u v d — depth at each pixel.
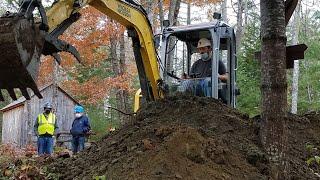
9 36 4.59
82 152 7.00
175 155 5.36
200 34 9.03
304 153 6.30
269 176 5.28
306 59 22.83
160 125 6.34
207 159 5.36
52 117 12.59
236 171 5.29
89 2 6.38
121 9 7.18
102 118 23.39
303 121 7.29
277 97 5.36
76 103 22.86
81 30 18.61
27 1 4.93
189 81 8.34
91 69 26.22
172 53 9.76
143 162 5.41
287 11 5.71
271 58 5.34
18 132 22.27
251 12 29.81
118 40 20.45
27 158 7.84
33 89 4.88
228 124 6.30
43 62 20.64
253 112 15.73
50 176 6.30
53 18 5.46
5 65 4.69
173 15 14.96
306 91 22.97
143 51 7.69
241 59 17.20
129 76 19.62
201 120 6.45
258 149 5.55
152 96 7.96
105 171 5.66
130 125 6.86
